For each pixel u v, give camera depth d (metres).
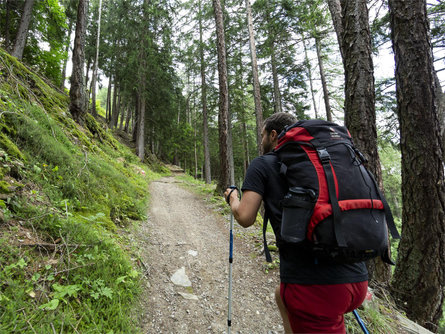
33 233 2.53
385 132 7.84
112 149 11.40
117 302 2.36
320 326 1.11
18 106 4.86
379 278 3.85
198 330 2.57
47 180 3.66
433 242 3.21
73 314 1.98
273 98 15.06
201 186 12.40
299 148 1.23
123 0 16.31
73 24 17.16
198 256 4.17
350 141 1.31
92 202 4.26
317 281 1.10
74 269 2.38
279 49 12.50
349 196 1.09
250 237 5.13
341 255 1.03
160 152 30.27
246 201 1.28
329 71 13.25
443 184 3.19
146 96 18.30
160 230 5.11
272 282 3.62
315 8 7.10
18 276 1.99
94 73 19.97
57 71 12.36
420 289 3.30
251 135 25.86
